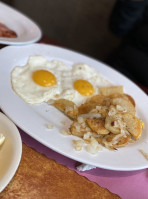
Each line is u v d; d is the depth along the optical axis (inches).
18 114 8.9
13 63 11.7
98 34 29.9
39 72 11.6
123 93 13.0
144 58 21.8
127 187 8.5
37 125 8.8
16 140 7.4
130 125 10.0
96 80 13.7
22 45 13.1
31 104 10.2
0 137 7.2
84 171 8.5
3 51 11.8
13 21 15.8
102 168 8.8
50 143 8.2
